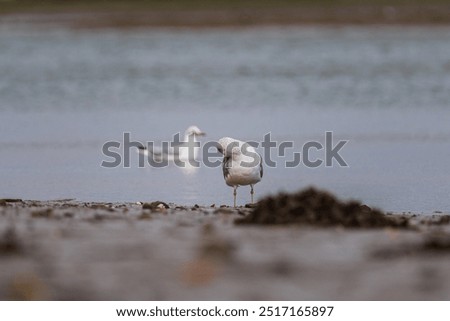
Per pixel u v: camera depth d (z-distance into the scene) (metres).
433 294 21.41
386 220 32.41
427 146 72.75
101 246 26.83
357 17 193.25
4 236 27.47
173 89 117.31
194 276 22.95
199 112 97.75
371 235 29.22
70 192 53.97
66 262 24.48
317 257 25.28
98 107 102.38
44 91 115.75
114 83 123.25
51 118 93.56
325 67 136.75
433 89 113.88
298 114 94.56
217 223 33.12
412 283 22.27
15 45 165.50
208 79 126.12
